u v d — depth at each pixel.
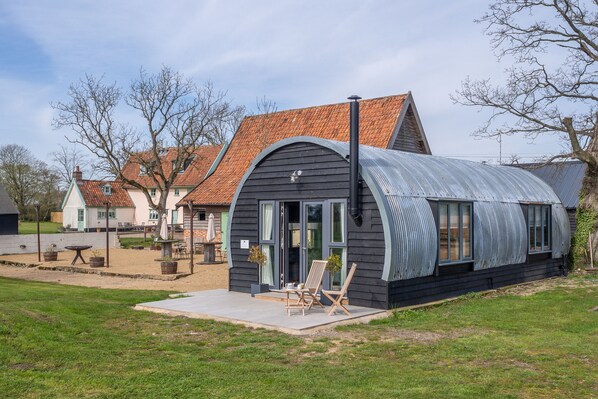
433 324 12.13
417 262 14.16
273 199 15.78
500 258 17.88
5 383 7.62
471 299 15.82
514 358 9.24
